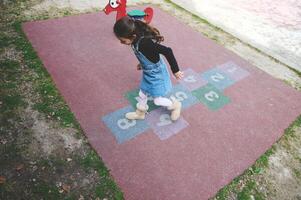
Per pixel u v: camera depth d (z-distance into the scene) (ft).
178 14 19.24
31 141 9.60
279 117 12.32
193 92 12.77
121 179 8.92
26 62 12.70
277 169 10.26
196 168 9.64
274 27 20.20
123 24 8.25
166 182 9.05
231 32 18.39
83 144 9.81
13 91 11.23
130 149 9.86
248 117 12.03
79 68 12.96
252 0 24.00
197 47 16.02
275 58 16.43
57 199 8.21
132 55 14.37
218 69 14.53
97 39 15.12
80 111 10.91
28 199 8.11
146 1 20.11
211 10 20.93
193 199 8.75
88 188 8.60
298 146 11.29
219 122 11.53
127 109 11.35
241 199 9.09
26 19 15.74
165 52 8.50
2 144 9.35
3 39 13.80
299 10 23.68
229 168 9.86
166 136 10.56
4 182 8.38
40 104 10.91
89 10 17.75
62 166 9.05
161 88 9.57
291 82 14.71
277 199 9.34
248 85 13.84
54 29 15.28
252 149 10.69
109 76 12.82
